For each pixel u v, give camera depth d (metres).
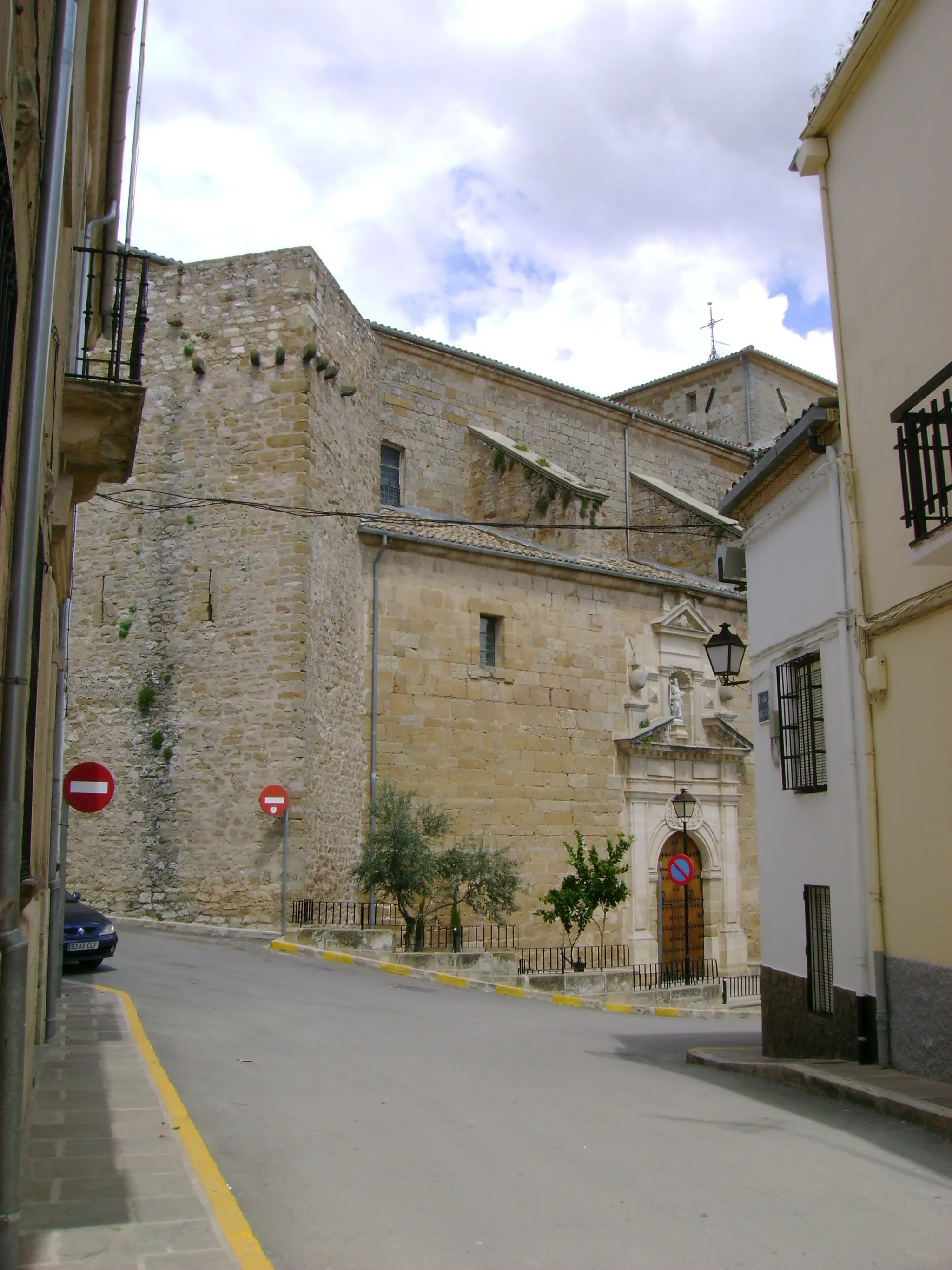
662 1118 8.02
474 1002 15.66
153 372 21.33
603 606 26.52
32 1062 7.25
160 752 20.11
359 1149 6.70
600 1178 6.21
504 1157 6.60
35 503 4.46
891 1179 6.38
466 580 23.98
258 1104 7.86
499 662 24.33
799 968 12.38
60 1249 4.80
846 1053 11.02
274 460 20.33
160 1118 7.18
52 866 11.13
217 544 20.42
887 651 10.67
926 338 9.99
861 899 10.88
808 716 12.70
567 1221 5.44
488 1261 4.87
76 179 8.81
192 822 19.66
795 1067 10.22
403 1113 7.74
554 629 25.38
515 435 29.30
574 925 24.52
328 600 20.80
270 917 18.77
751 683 14.33
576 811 25.03
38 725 7.44
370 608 22.41
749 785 29.19
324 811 19.88
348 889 20.69
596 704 25.86
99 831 20.31
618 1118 7.93
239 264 21.34
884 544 10.75
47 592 8.09
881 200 10.86
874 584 10.95
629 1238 5.22
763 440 38.22
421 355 27.30
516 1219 5.45
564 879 23.42
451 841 22.69
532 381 29.39
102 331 14.95
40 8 4.98
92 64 10.73
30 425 4.50
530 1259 4.91
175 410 21.14
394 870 20.05
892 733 10.54
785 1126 7.87
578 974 20.02
